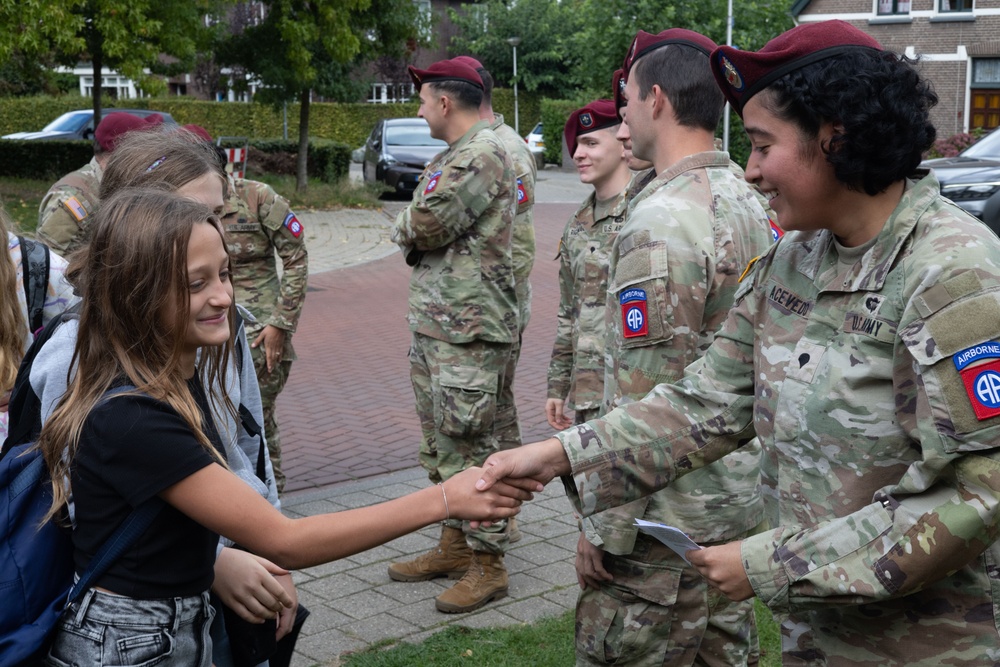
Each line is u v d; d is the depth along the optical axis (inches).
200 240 73.2
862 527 64.1
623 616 97.7
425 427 173.2
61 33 641.6
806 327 70.6
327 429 263.4
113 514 70.7
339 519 75.8
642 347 91.4
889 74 64.3
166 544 71.9
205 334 75.2
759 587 67.0
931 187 66.9
